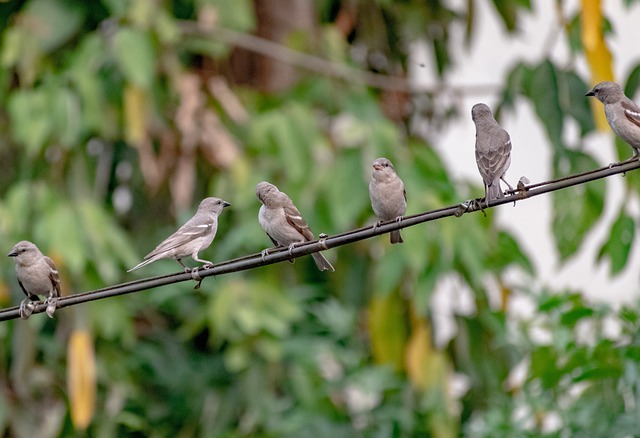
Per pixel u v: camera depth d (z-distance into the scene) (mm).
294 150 16422
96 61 16359
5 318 11312
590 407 13578
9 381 17359
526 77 16906
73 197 17016
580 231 16375
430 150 16500
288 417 16750
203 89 17609
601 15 15219
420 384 16469
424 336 16672
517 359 17453
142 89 16219
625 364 13078
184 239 12773
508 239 17125
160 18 16250
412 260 15469
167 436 18328
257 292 16734
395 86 18906
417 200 15703
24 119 16047
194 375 18422
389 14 19359
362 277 18219
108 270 16031
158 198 18719
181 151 17281
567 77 16781
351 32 19797
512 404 14680
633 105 12289
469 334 17172
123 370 17750
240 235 16312
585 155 16578
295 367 16844
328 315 17047
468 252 15742
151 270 17672
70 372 16312
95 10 17078
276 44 19531
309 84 17953
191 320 17812
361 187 16203
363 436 16344
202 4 17234
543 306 13781
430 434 16531
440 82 19703
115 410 17219
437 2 19375
